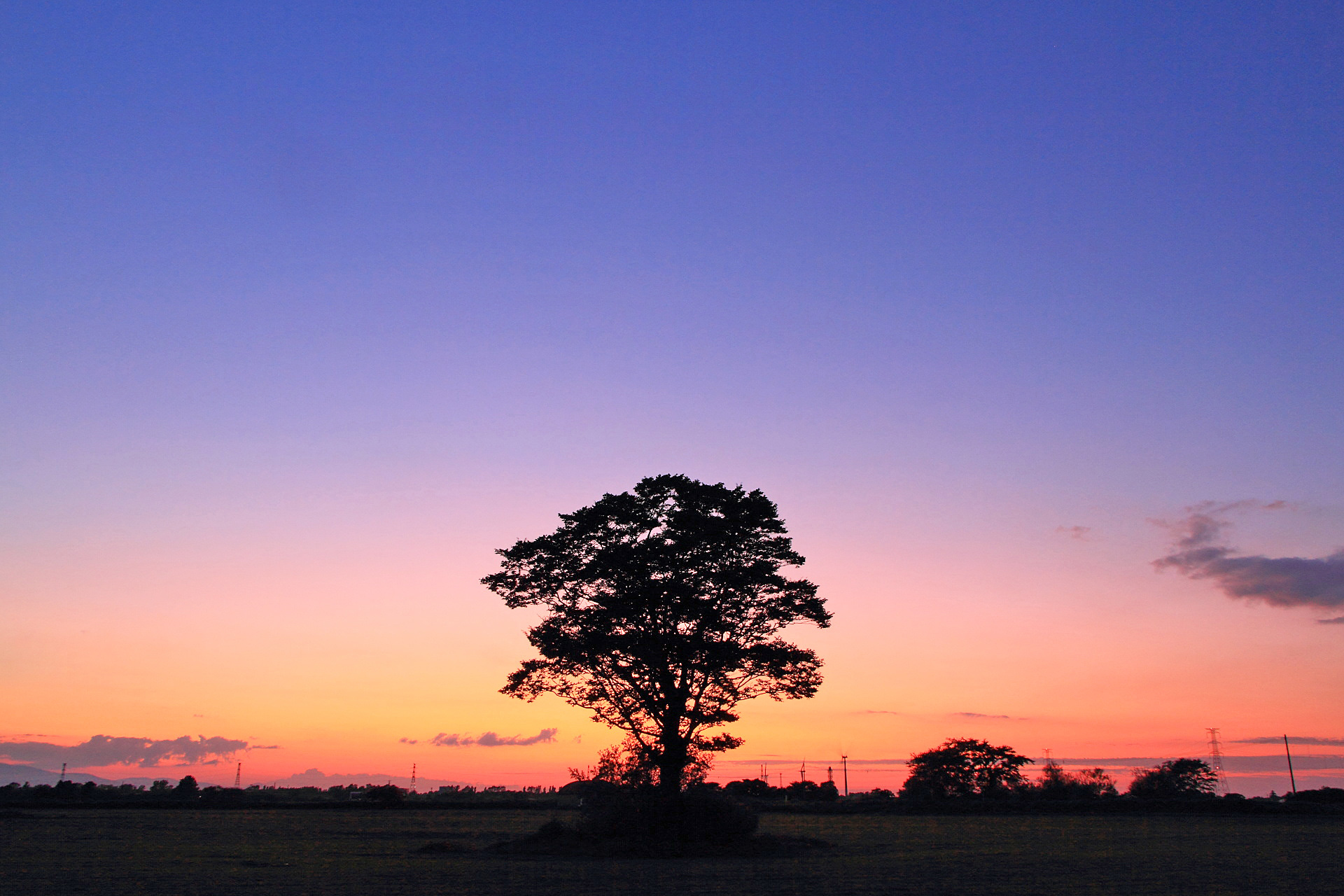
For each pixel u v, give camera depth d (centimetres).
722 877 2933
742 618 4106
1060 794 11131
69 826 6025
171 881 2800
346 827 6191
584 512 4141
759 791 12256
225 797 11388
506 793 12350
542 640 4044
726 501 4147
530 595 4266
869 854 3916
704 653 3888
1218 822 7275
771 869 3206
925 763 12312
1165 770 11775
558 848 3950
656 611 3984
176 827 6097
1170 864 3459
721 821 4034
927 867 3312
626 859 3638
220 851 4012
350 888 2636
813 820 7769
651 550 4009
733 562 4081
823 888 2642
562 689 4162
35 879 2833
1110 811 8744
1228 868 3284
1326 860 3625
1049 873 3086
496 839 4988
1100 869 3247
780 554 4194
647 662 3906
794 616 4122
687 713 4041
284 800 11144
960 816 8412
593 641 3941
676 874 3027
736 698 4041
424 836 5300
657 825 3944
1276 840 4962
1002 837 5259
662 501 4141
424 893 2502
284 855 3806
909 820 7888
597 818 4025
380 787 10244
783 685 4081
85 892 2511
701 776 4022
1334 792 9538
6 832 5369
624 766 4038
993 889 2614
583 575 4100
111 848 4191
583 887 2655
